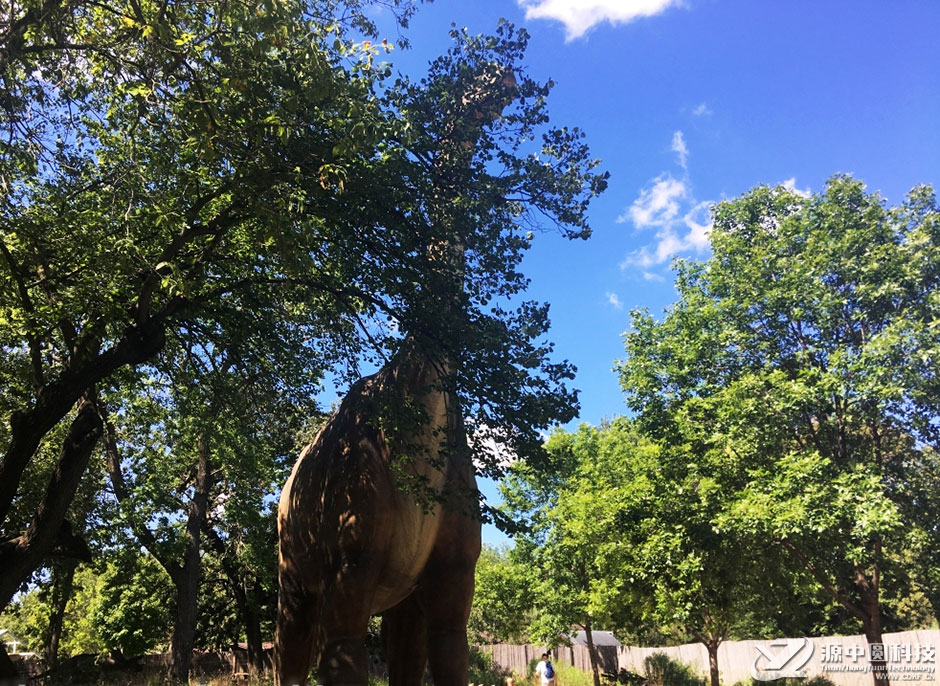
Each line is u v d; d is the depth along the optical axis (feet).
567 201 23.21
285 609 19.51
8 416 43.27
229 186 24.17
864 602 46.75
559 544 80.79
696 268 54.29
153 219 24.94
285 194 22.24
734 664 91.40
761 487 43.14
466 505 19.24
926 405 42.86
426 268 22.49
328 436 19.21
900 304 45.98
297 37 22.17
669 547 47.19
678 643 137.69
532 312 22.72
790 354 48.34
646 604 65.41
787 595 53.72
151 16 21.49
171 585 99.71
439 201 22.85
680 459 49.90
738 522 42.09
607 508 62.18
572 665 125.90
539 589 82.94
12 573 27.96
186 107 22.50
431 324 20.75
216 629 106.22
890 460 47.11
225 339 33.40
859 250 47.24
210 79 23.21
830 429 46.11
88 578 128.06
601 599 73.46
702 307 52.34
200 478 71.46
